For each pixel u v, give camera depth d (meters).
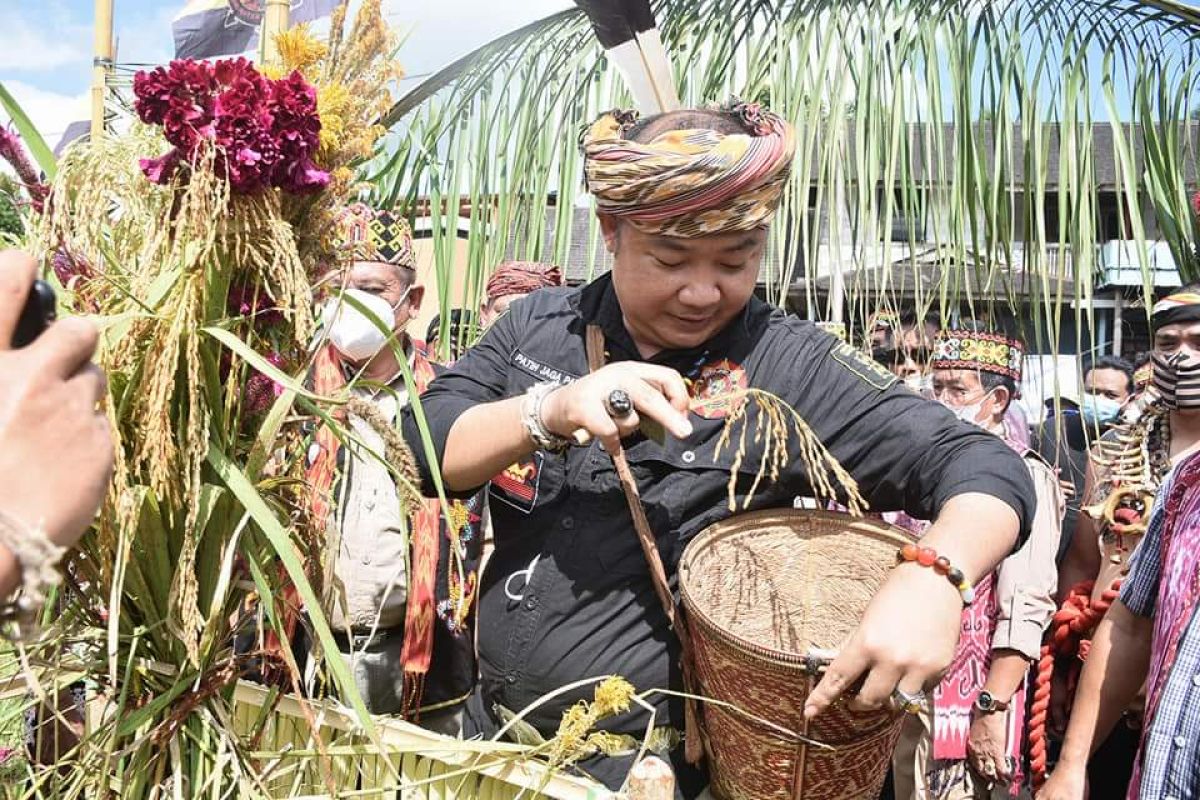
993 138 2.32
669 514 1.20
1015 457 1.11
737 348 1.22
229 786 1.07
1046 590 2.21
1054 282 2.42
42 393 0.55
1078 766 1.59
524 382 1.31
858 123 2.32
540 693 1.24
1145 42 2.42
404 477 1.07
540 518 1.26
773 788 1.02
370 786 1.16
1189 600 1.30
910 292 2.51
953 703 2.25
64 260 1.03
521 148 2.77
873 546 1.14
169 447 0.93
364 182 1.12
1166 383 1.92
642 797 0.92
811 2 2.44
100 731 1.02
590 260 2.48
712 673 1.02
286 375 1.02
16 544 0.50
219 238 0.97
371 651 2.05
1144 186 2.46
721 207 1.07
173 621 1.01
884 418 1.15
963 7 2.38
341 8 1.07
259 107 0.93
